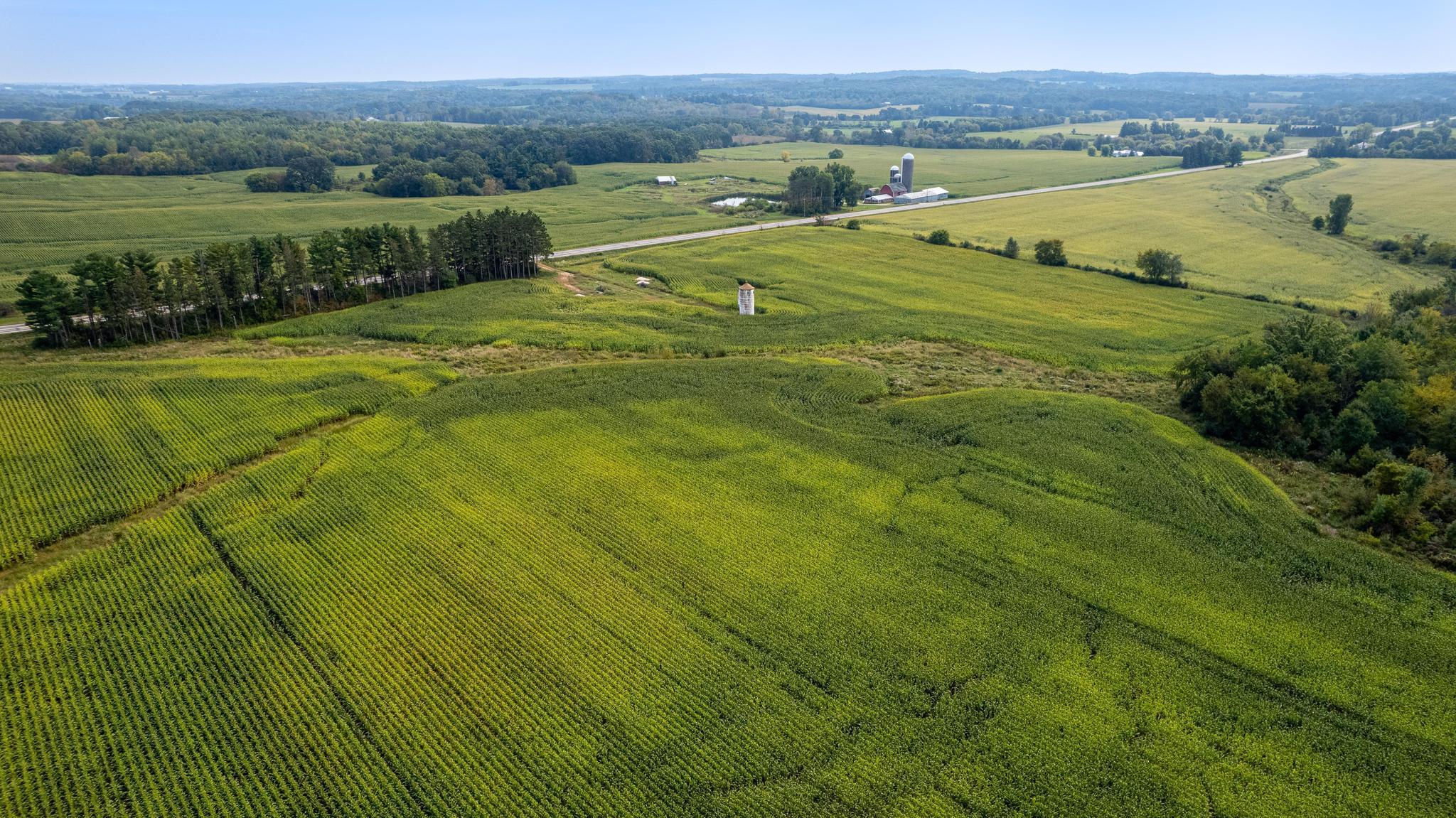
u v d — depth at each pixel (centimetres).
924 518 6562
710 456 7575
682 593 5594
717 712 4597
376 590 5597
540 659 4981
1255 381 8088
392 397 8838
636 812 4016
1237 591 5666
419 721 4528
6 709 4569
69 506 6494
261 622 5284
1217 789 4131
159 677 4812
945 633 5219
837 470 7338
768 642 5125
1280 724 4547
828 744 4375
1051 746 4362
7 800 4041
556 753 4331
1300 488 7144
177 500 6775
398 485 6969
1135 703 4662
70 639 5097
